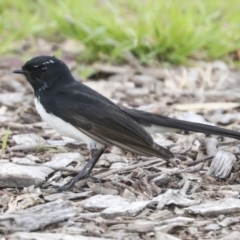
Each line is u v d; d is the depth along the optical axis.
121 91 14.59
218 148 11.36
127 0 18.67
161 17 16.59
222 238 8.19
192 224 8.54
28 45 16.92
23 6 18.17
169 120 10.30
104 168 10.67
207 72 15.62
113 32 16.00
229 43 16.28
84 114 9.91
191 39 16.00
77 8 16.77
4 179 9.77
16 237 8.05
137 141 9.58
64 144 11.57
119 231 8.36
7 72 15.51
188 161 10.95
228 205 8.94
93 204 9.12
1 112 13.25
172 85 15.03
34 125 12.51
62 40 17.41
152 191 9.59
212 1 17.83
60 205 8.84
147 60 15.81
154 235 8.27
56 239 8.04
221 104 13.79
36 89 10.41
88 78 15.45
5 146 11.16
